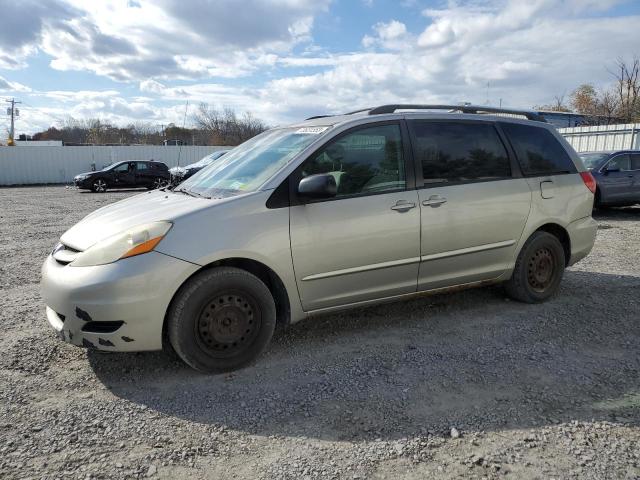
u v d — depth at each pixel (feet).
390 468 8.35
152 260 10.88
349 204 12.87
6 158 102.99
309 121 15.05
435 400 10.54
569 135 76.38
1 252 26.91
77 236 12.03
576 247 17.08
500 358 12.52
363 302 13.61
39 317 15.78
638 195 40.50
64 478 8.07
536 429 9.41
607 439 9.04
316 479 8.10
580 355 12.66
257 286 11.89
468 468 8.32
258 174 12.92
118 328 10.83
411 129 14.15
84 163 111.14
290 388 11.12
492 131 15.55
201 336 11.51
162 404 10.48
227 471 8.32
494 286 18.29
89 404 10.46
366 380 11.45
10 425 9.61
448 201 14.19
